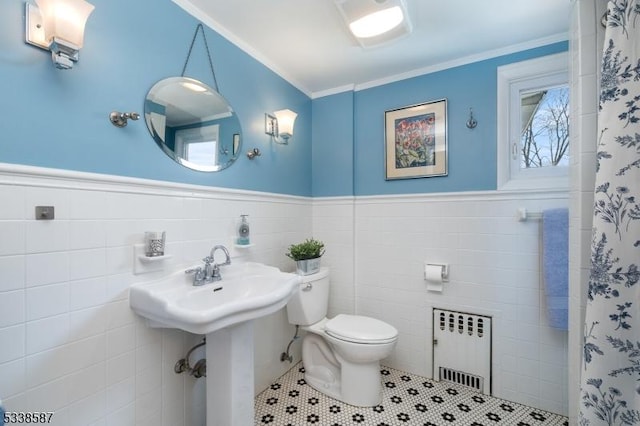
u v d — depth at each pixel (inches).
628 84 35.1
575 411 47.9
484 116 75.0
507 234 71.4
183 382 54.6
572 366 48.9
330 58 77.5
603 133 36.8
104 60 43.6
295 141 89.4
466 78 77.2
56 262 38.3
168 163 52.8
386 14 57.9
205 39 60.1
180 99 55.0
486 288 73.4
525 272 69.4
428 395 72.1
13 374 34.7
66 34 35.4
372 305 88.1
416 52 74.8
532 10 59.1
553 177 68.9
